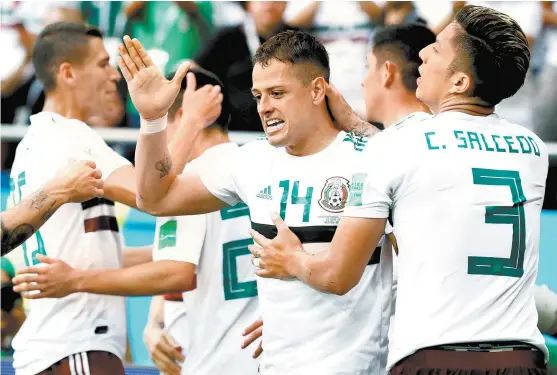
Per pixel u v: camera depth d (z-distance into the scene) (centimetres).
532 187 1064
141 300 2283
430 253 1023
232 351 1426
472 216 1025
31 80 2550
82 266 1434
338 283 1056
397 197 1049
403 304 1033
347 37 2470
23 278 1361
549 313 1388
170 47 2508
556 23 2400
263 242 1113
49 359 1397
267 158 1189
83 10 2544
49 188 1236
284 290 1132
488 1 2425
